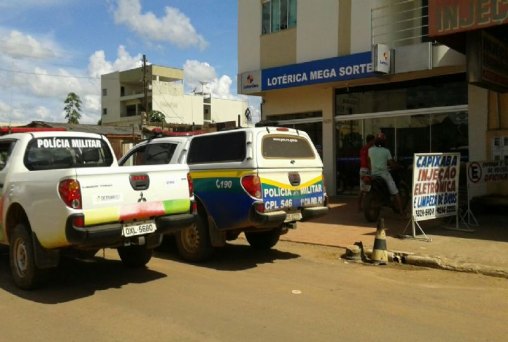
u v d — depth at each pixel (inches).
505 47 435.2
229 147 306.2
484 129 520.1
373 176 454.9
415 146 585.9
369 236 390.3
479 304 230.2
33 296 244.4
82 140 303.1
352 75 578.9
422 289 256.5
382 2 584.4
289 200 307.3
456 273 290.0
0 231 273.9
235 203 297.4
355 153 644.7
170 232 266.7
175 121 3120.1
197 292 248.5
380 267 307.0
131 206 244.8
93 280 274.5
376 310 219.6
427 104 573.9
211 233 311.1
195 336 187.0
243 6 732.0
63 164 288.8
